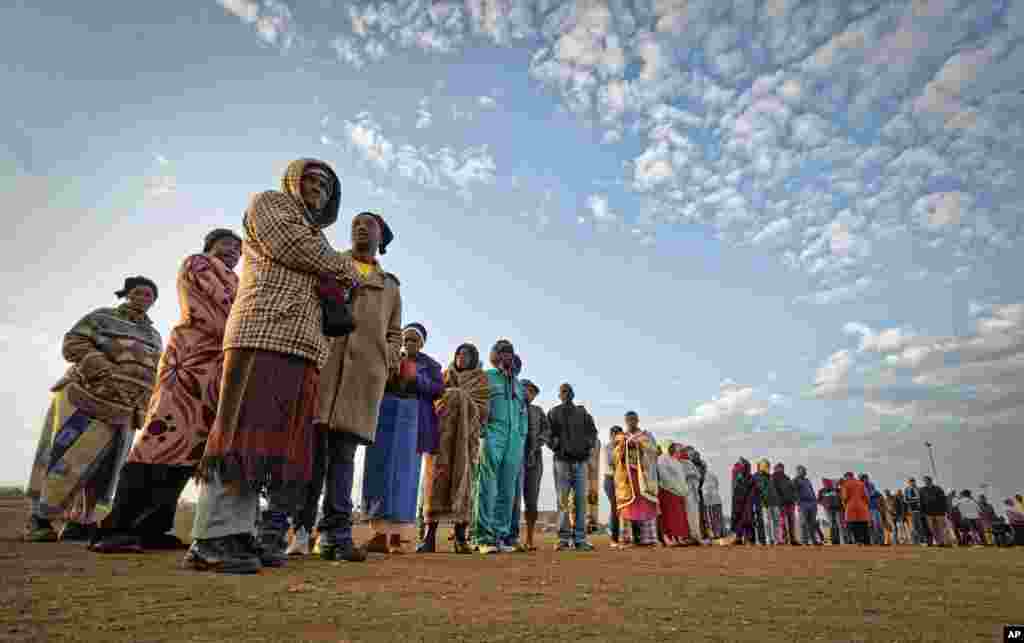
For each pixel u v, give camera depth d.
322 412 3.93
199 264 4.13
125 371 5.33
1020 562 5.89
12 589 2.25
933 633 2.12
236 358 2.90
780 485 14.63
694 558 5.68
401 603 2.30
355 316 4.17
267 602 2.18
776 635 2.01
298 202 3.30
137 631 1.70
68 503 4.97
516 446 6.70
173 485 3.92
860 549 9.65
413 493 5.09
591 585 3.14
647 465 10.17
